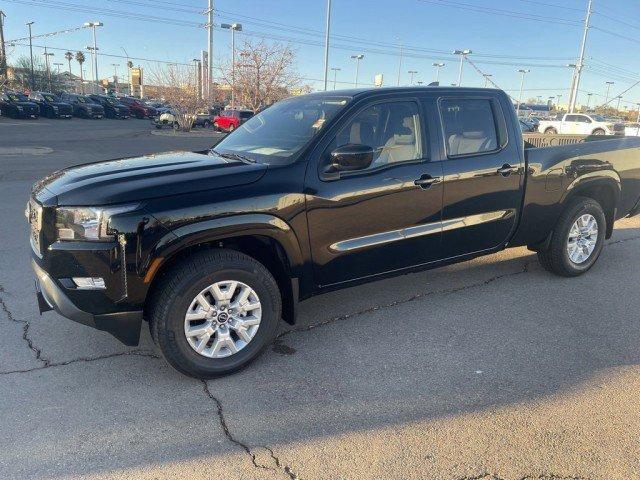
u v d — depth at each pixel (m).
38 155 16.22
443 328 4.23
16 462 2.63
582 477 2.59
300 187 3.55
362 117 3.87
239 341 3.52
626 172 5.52
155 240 3.09
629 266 5.86
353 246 3.85
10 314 4.34
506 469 2.63
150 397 3.23
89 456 2.69
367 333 4.13
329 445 2.80
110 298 3.12
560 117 36.16
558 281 5.33
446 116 4.27
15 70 63.09
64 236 3.12
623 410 3.14
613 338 4.09
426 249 4.26
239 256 3.39
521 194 4.72
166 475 2.57
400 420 3.02
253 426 2.96
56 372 3.49
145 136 27.75
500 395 3.29
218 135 31.09
